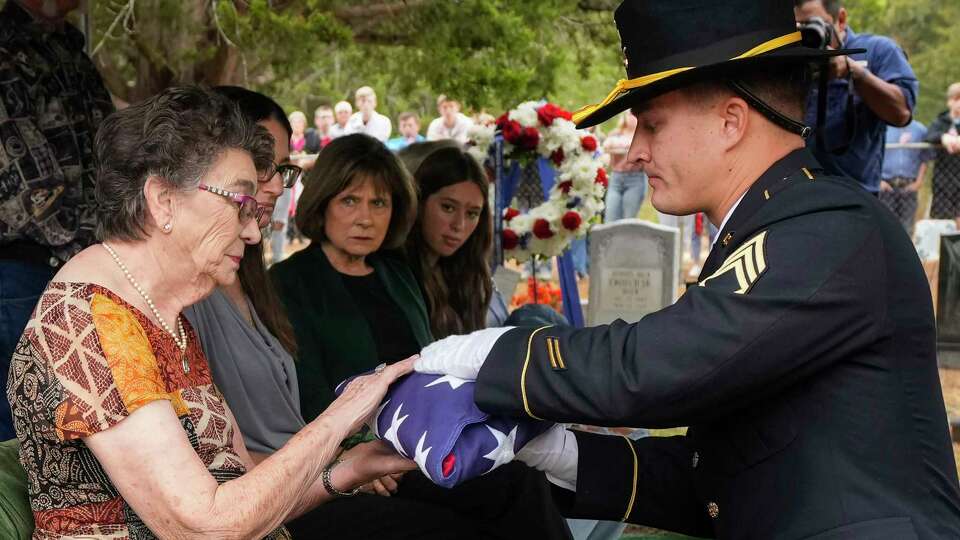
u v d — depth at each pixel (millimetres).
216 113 1873
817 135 4773
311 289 3326
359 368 3299
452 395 1894
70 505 1809
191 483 1734
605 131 15172
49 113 3559
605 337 1757
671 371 1667
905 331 1709
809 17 4637
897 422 1693
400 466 2152
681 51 1824
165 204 1844
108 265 1862
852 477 1675
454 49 5586
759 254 1706
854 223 1712
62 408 1729
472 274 4203
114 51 6293
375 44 5906
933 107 21359
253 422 2605
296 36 5383
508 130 5113
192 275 1907
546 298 7289
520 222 5160
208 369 2076
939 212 9188
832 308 1649
